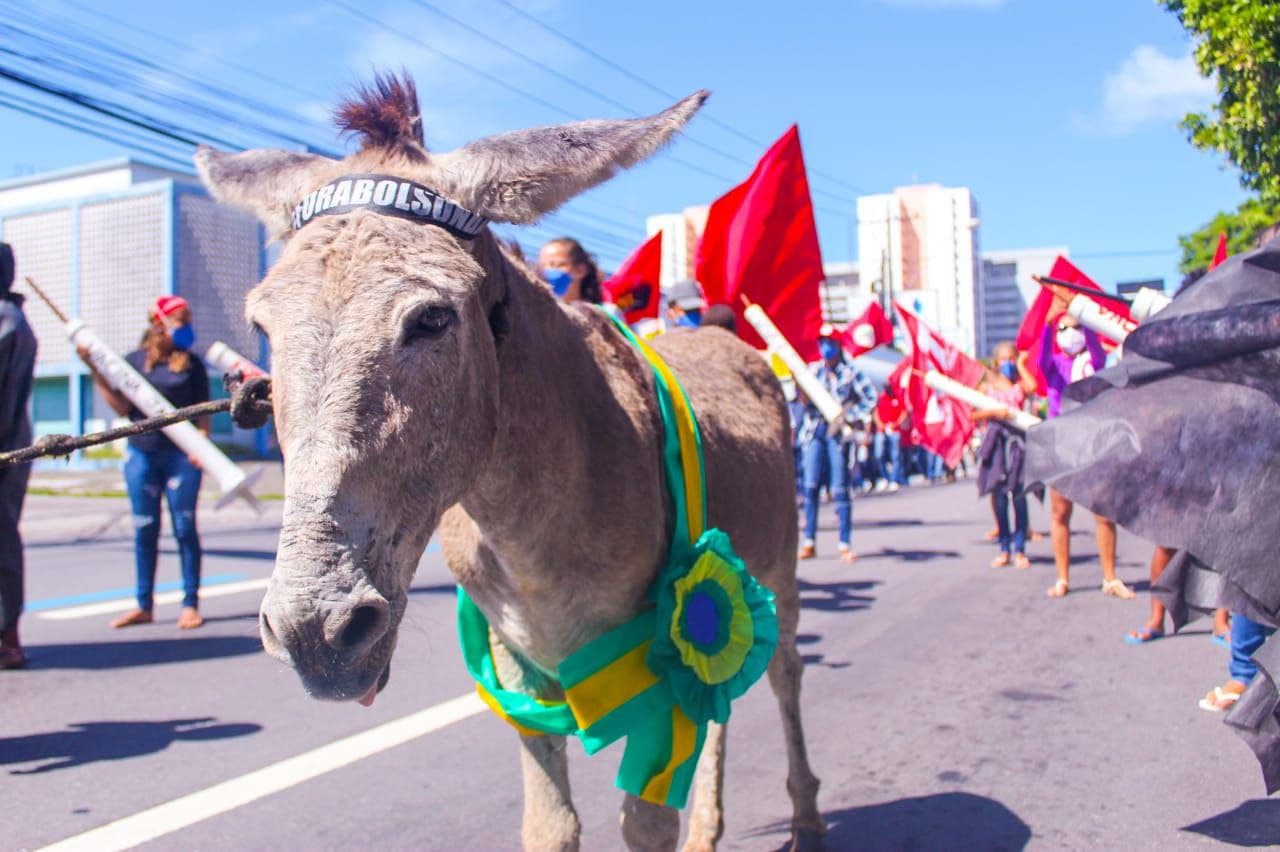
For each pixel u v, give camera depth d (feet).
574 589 8.46
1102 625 22.57
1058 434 10.60
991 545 36.45
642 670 8.67
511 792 13.53
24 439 18.52
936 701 17.31
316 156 8.57
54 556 36.63
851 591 27.20
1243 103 23.67
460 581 9.10
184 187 104.99
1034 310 31.89
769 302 19.72
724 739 11.80
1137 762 14.26
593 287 16.39
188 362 22.89
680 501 9.18
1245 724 9.70
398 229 6.73
